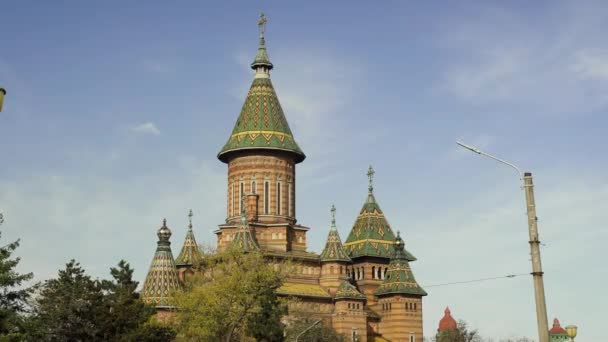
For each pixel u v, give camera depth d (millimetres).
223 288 75562
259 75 119438
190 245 113375
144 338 69812
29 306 63375
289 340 88750
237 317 76062
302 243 115062
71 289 68750
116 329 69875
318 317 104625
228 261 81188
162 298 98562
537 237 34094
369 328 113562
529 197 34562
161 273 100625
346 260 111812
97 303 70562
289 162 116812
